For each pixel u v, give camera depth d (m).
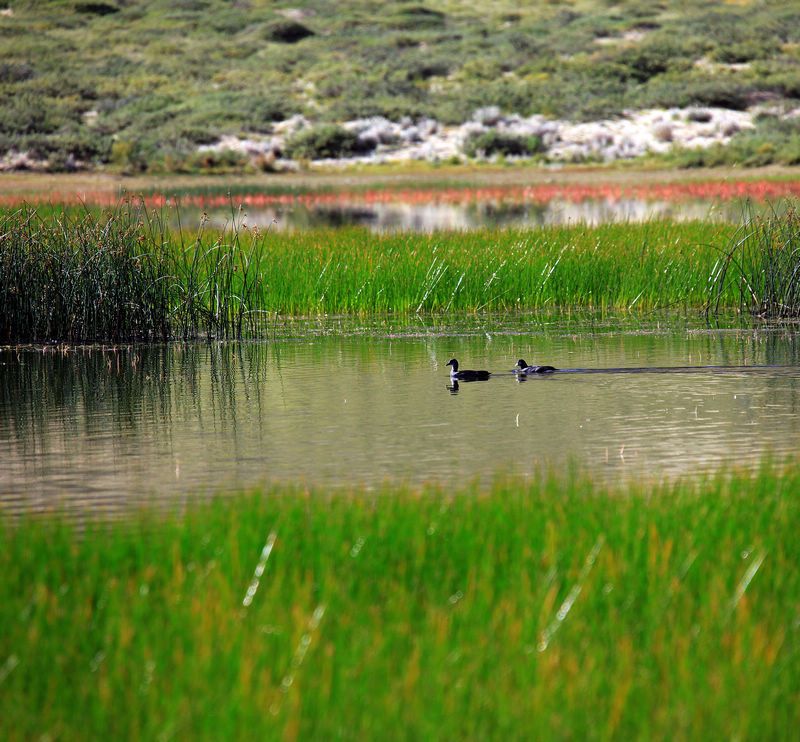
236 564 29.44
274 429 54.06
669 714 22.73
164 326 82.69
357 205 181.25
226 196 186.25
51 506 41.69
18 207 138.50
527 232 111.62
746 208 153.50
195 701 23.25
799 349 73.50
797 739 22.34
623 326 84.50
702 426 52.75
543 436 51.31
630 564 29.34
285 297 94.69
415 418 55.59
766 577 29.06
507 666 24.44
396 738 21.92
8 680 24.75
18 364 73.62
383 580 29.00
